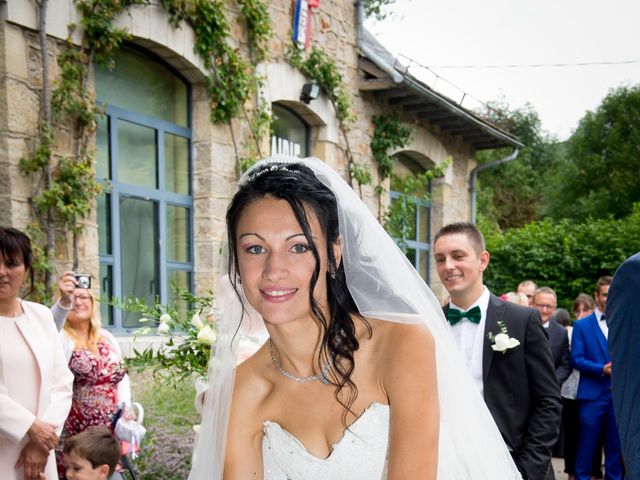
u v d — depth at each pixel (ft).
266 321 4.83
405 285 5.17
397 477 4.43
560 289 36.70
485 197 83.35
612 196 83.35
